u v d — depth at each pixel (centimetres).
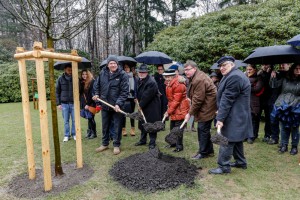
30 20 316
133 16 1570
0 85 1310
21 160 407
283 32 695
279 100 407
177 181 311
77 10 335
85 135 560
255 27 745
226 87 304
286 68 435
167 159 387
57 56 296
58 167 336
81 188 302
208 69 801
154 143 445
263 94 478
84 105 523
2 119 780
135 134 568
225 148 323
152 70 1007
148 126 405
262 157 395
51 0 290
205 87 364
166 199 273
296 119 388
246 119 312
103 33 2700
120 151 442
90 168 366
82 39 2989
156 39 1240
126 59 571
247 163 370
